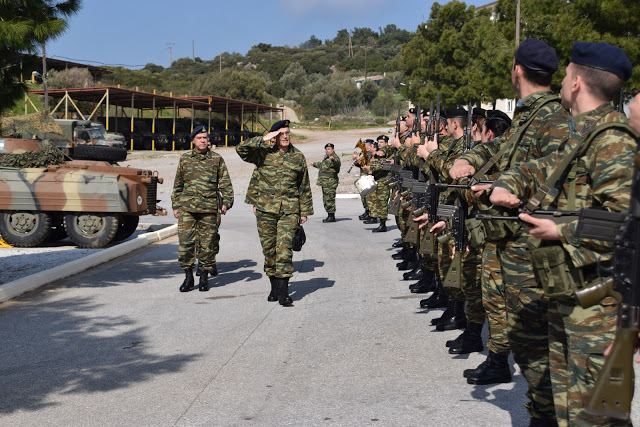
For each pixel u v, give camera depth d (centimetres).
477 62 2900
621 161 276
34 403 473
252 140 766
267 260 792
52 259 1127
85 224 1292
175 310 755
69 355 586
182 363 559
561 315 292
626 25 1867
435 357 561
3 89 872
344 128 8688
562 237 278
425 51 4553
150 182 1322
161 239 1399
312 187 2856
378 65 15888
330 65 16362
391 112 10312
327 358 565
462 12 4412
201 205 852
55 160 1344
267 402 465
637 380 484
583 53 299
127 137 4975
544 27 2097
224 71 7894
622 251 249
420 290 830
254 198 794
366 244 1277
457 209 524
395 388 487
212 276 972
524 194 314
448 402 455
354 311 737
